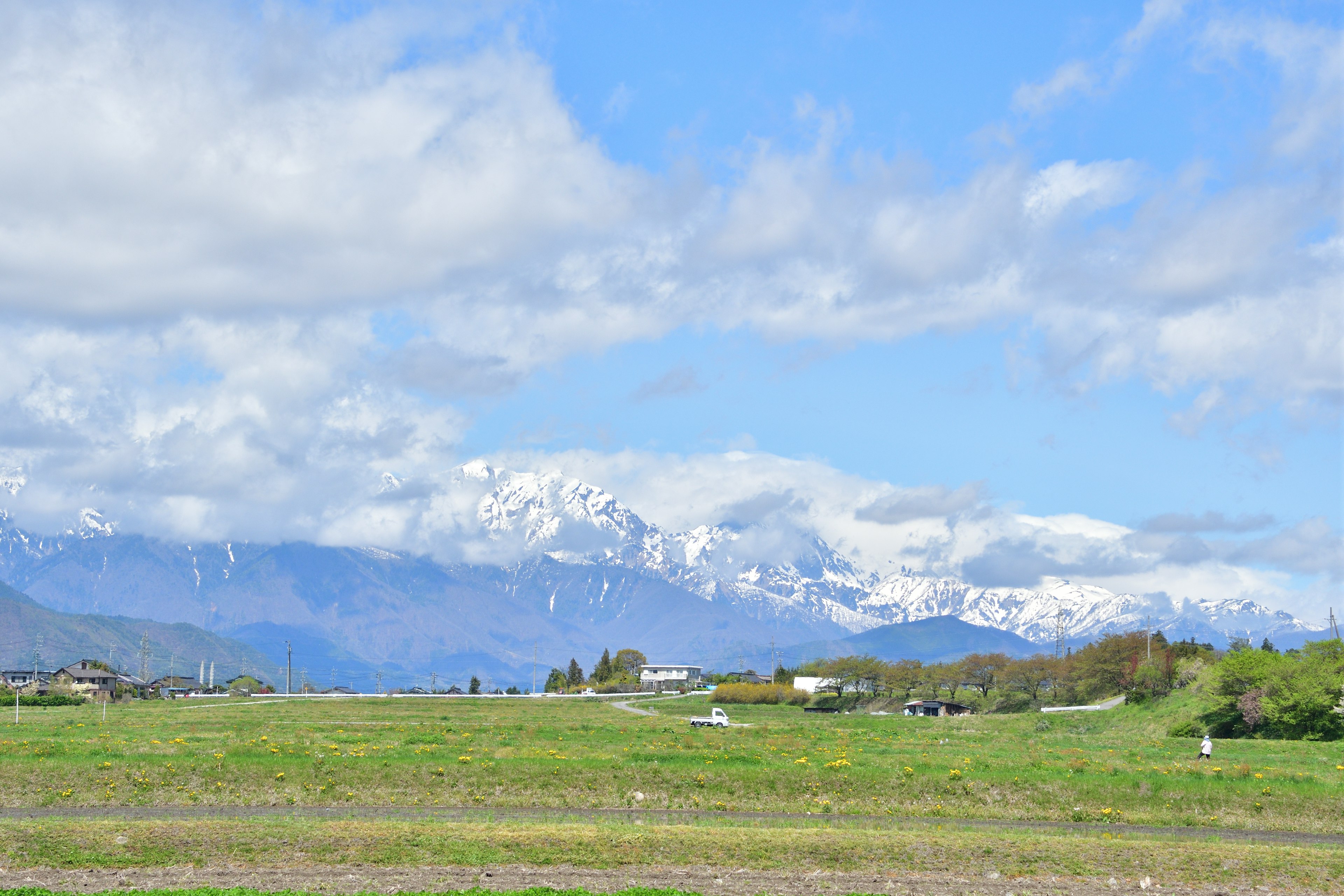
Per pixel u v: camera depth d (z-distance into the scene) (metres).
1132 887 49.56
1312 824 65.44
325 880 48.31
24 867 50.09
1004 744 115.88
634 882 48.62
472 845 53.25
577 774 74.06
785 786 71.81
